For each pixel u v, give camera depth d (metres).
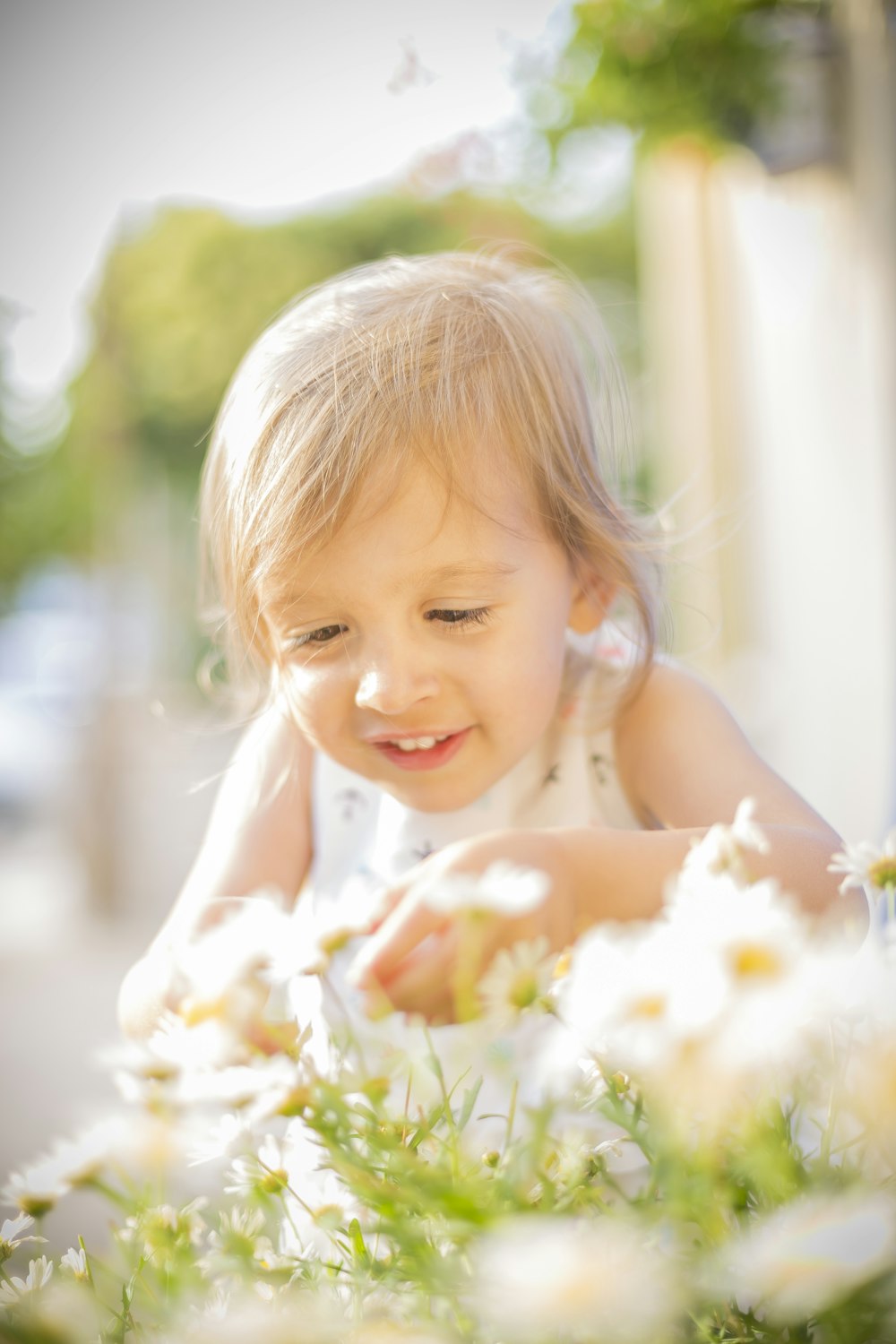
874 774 2.30
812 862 0.67
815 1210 0.46
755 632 2.86
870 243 2.08
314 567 0.74
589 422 0.84
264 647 0.80
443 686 0.74
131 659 5.00
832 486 2.43
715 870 0.57
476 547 0.75
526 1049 0.63
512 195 2.67
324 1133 0.55
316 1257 0.57
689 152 2.37
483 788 0.76
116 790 4.80
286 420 0.77
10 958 3.97
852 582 2.36
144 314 5.83
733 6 2.04
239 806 0.87
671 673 0.85
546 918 0.61
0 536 6.34
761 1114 0.53
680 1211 0.51
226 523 0.81
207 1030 0.57
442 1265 0.53
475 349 0.80
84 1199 1.51
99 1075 2.44
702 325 3.03
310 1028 0.58
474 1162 0.56
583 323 0.93
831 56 2.14
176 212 5.84
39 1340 0.54
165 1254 0.57
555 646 0.77
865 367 2.19
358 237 5.82
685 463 3.12
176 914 0.84
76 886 4.83
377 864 0.85
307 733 0.76
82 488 6.07
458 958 0.58
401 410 0.76
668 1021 0.48
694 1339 0.52
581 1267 0.45
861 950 0.52
